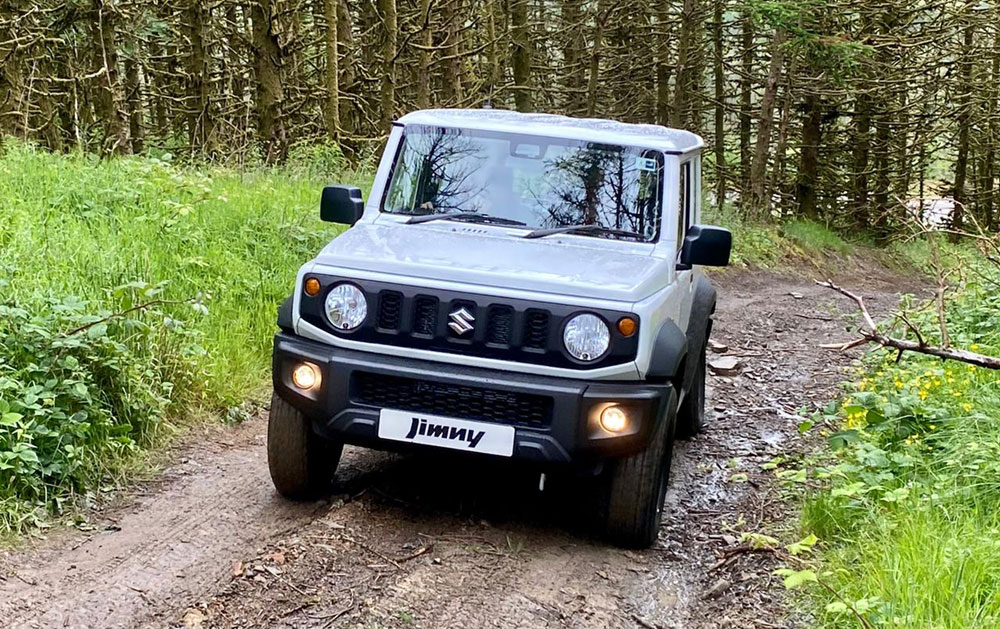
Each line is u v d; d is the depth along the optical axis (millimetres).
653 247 5496
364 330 4820
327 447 5320
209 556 4664
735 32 29703
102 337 6023
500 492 5734
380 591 4344
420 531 5055
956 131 29594
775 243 22672
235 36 20469
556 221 5594
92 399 5738
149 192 10328
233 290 8469
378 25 21625
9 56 15781
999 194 36469
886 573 4266
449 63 21578
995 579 4125
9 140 12750
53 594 4191
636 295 4754
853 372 9570
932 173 39062
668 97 29141
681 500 6000
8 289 6426
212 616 4078
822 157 30422
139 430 6012
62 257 7473
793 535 5320
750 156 31203
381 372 4742
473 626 4156
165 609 4141
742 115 28328
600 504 5148
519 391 4645
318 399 4828
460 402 4730
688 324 6625
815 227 26828
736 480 6395
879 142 30109
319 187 13617
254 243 9695
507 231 5516
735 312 14312
